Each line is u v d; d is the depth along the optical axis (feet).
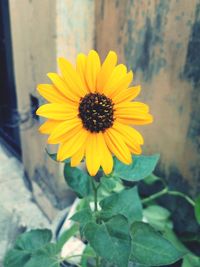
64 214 1.65
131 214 0.94
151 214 1.41
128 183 1.59
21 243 1.03
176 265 1.32
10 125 2.15
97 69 0.73
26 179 1.98
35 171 1.80
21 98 1.71
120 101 0.75
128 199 0.96
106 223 0.80
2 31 1.95
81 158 0.72
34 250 1.02
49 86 0.71
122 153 0.73
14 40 1.60
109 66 0.73
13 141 2.20
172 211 1.44
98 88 0.74
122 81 0.74
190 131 1.21
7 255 1.01
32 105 1.61
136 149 0.74
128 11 1.27
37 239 1.03
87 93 0.73
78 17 1.34
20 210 1.77
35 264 0.94
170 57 1.18
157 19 1.18
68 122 0.71
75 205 1.57
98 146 0.73
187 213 1.37
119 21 1.32
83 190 0.92
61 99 0.72
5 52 2.00
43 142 1.59
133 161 0.89
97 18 1.39
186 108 1.19
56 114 0.70
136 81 1.35
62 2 1.27
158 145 1.36
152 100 1.31
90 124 0.72
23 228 1.65
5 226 1.66
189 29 1.09
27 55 1.52
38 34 1.39
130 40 1.30
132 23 1.27
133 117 0.74
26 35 1.48
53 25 1.29
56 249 0.99
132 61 1.33
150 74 1.28
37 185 1.79
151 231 0.89
